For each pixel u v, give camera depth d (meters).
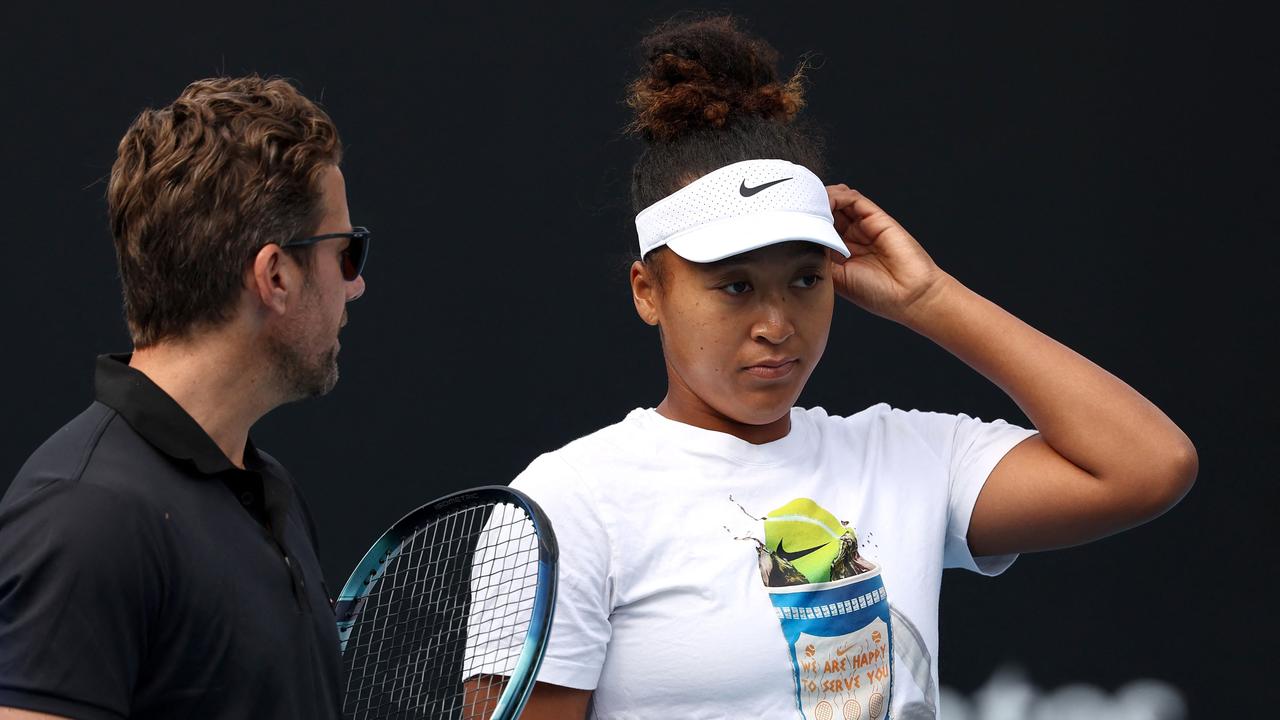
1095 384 8.95
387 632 9.40
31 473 6.09
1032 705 17.06
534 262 17.62
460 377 17.50
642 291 8.86
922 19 18.08
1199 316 17.94
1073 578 17.22
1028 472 9.05
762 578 8.20
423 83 17.61
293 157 6.59
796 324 8.30
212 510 6.36
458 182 17.62
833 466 8.80
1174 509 17.44
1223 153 18.05
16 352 17.11
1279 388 17.78
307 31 17.50
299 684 6.57
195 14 17.38
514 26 17.67
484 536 8.26
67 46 17.28
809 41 18.02
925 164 18.03
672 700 8.05
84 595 5.73
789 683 8.10
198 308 6.43
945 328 9.37
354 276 7.19
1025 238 18.03
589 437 8.70
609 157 17.67
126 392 6.32
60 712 5.66
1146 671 17.09
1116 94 18.06
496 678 8.00
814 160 9.11
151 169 6.41
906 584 8.58
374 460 17.30
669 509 8.27
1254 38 18.00
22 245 17.17
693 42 8.89
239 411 6.71
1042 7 18.06
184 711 6.16
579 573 8.01
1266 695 17.06
